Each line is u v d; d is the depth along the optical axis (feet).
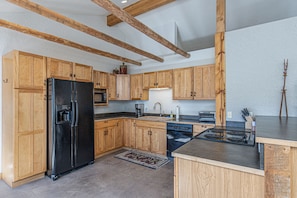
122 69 16.46
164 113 15.47
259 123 5.31
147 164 11.73
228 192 4.09
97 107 15.52
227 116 9.08
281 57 7.72
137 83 15.90
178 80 13.32
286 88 7.59
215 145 5.64
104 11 14.19
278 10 11.14
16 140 8.55
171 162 12.11
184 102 14.30
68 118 10.27
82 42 14.07
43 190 8.36
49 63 10.03
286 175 3.29
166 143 12.90
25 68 8.93
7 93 9.09
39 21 11.35
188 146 5.54
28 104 9.02
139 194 8.07
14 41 10.22
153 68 15.75
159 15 13.93
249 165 3.89
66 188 8.57
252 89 8.40
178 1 12.19
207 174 4.38
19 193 8.07
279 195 3.37
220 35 9.22
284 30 7.66
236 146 5.51
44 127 9.68
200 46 15.90
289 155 3.25
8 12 9.86
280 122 5.55
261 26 8.17
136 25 7.65
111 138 14.24
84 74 12.25
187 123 11.85
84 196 7.88
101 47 15.58
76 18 13.42
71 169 10.39
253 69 8.37
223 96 9.16
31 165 9.09
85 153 11.30
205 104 13.29
